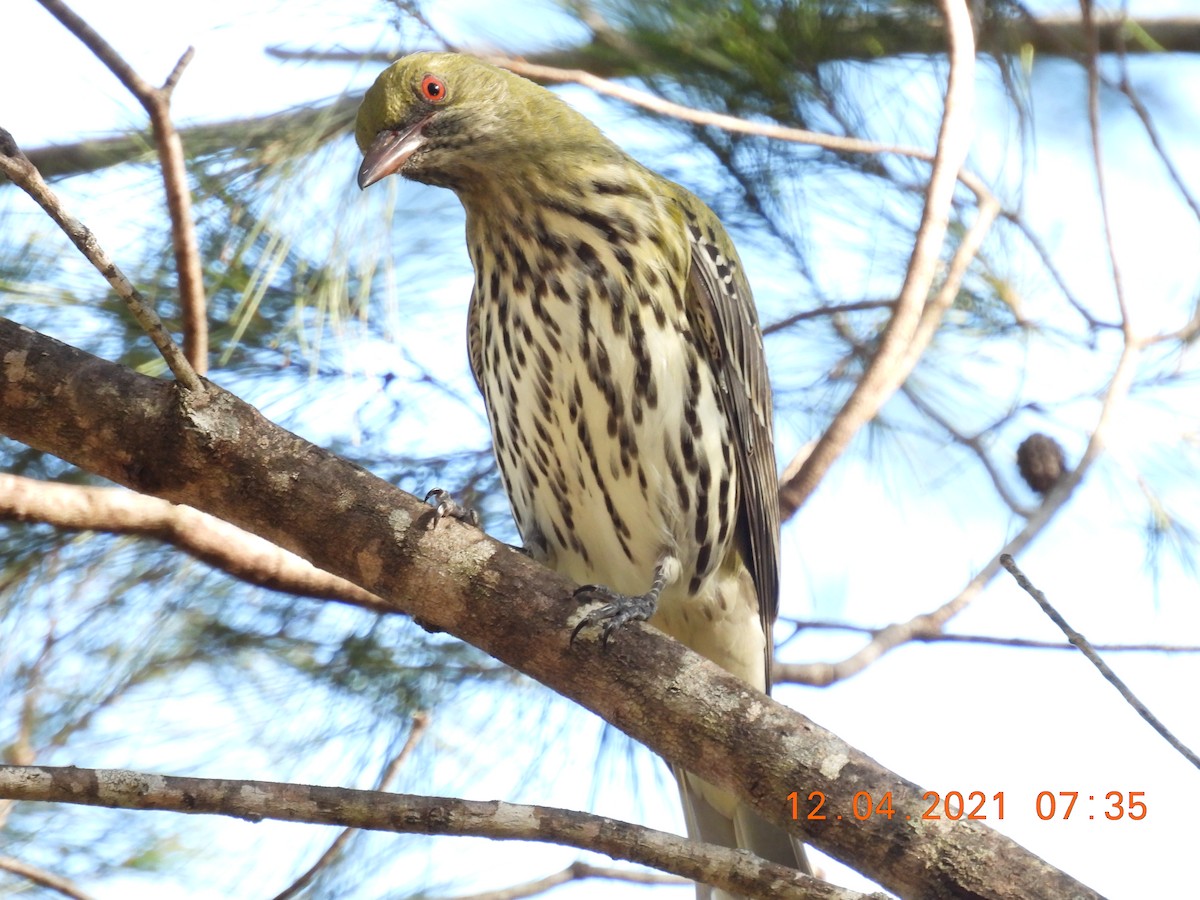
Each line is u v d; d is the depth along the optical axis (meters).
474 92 8.33
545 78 8.35
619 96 8.50
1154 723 5.45
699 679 5.97
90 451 6.05
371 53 8.97
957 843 5.52
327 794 5.25
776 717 5.85
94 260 5.63
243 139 8.67
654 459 8.37
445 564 6.16
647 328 8.24
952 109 8.58
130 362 8.36
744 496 8.81
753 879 5.29
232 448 6.07
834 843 5.68
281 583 8.16
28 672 8.14
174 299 8.42
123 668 8.26
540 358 8.28
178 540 7.85
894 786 5.65
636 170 8.60
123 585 8.26
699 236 8.62
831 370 10.26
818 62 9.85
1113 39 10.51
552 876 8.10
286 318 8.77
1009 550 8.71
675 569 8.56
